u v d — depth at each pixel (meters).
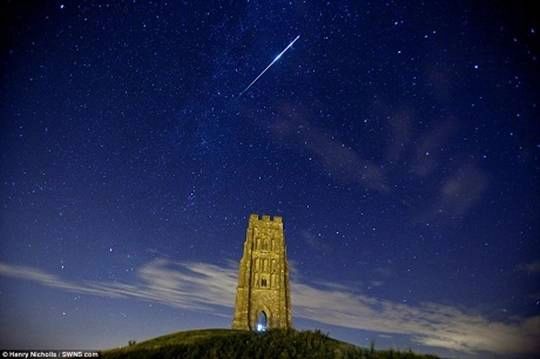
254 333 41.56
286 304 59.25
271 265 62.03
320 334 40.22
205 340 37.41
